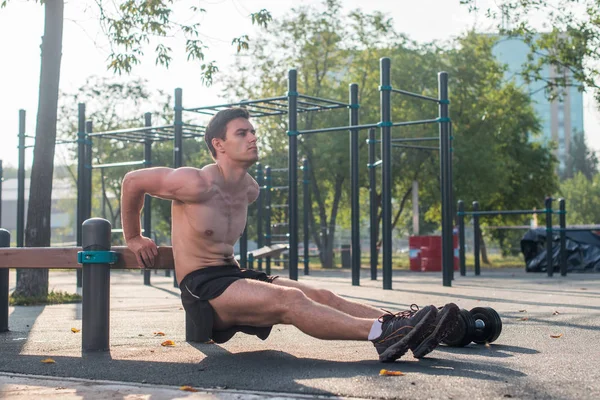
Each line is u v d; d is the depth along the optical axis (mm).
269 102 12289
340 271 23031
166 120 30484
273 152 29656
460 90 29203
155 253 4555
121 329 6090
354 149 13461
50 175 10367
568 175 103688
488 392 3090
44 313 8125
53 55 10367
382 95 11742
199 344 5008
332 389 3191
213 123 4332
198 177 4227
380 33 29203
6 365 4160
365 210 46844
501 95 28312
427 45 29516
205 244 4242
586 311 7504
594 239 20859
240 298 4016
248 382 3438
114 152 30969
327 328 3867
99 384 3547
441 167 12617
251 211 28125
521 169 33938
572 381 3355
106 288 4723
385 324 3852
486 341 4746
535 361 4012
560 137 131250
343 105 13227
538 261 20594
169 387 3408
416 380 3381
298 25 29016
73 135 29859
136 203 4430
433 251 22500
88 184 14750
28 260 5078
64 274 21766
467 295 10258
